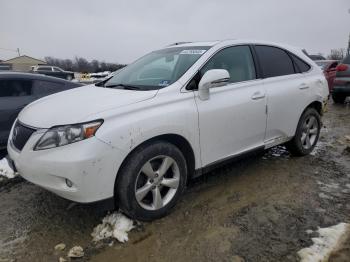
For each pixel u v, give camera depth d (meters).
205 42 4.07
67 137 2.77
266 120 4.13
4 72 5.38
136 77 3.89
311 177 4.26
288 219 3.25
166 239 2.99
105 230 3.12
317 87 4.93
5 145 5.10
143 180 3.15
